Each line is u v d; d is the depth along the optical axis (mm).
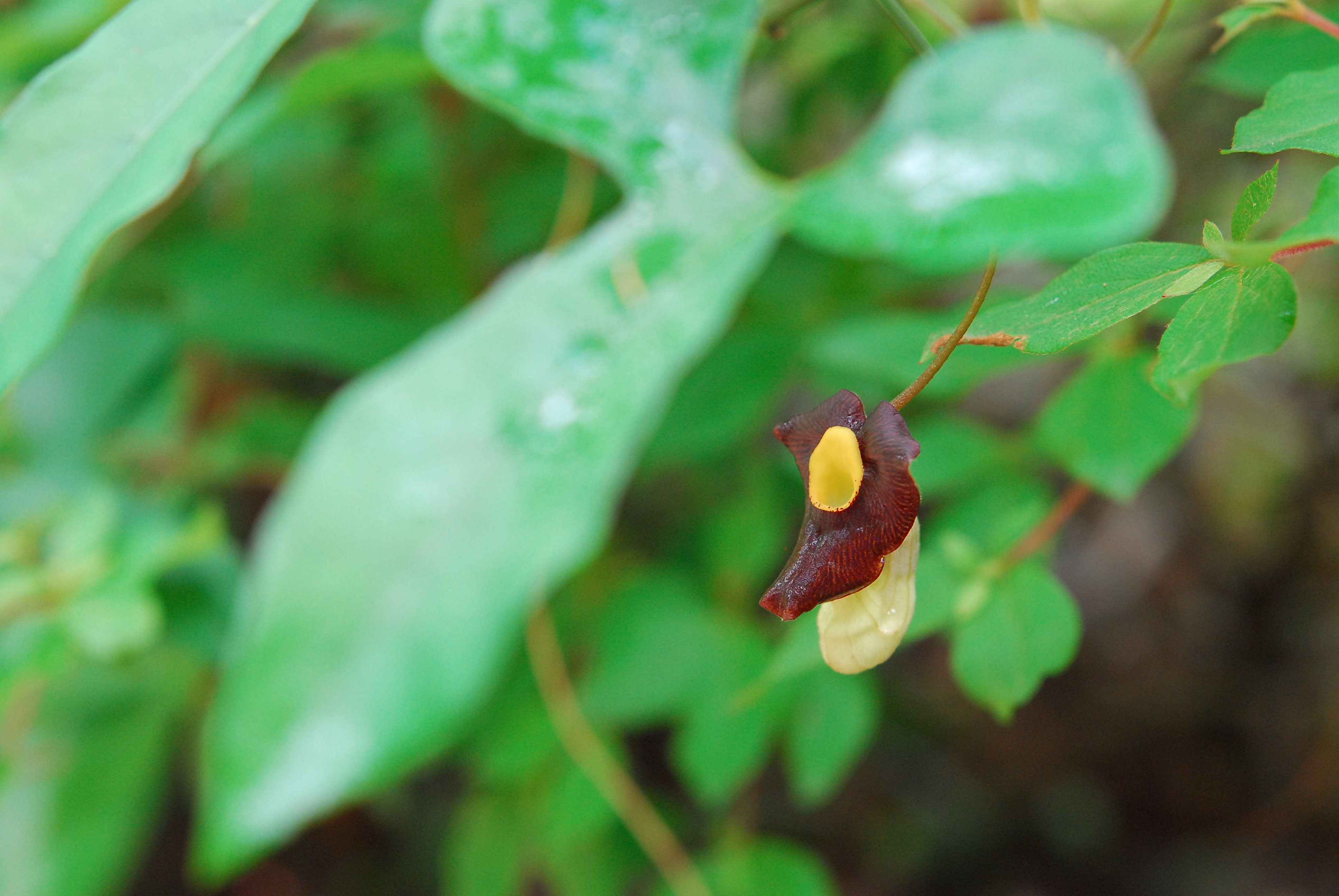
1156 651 1039
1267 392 847
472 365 372
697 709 521
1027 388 833
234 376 716
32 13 542
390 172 677
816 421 360
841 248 369
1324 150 348
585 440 368
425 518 362
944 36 527
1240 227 351
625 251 383
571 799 548
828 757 484
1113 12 566
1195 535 961
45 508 619
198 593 552
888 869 972
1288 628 964
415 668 355
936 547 421
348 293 674
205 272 634
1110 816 1020
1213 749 1015
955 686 1018
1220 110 573
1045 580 410
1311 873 921
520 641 569
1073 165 356
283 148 685
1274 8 386
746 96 677
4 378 349
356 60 434
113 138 357
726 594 561
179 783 851
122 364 659
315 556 360
